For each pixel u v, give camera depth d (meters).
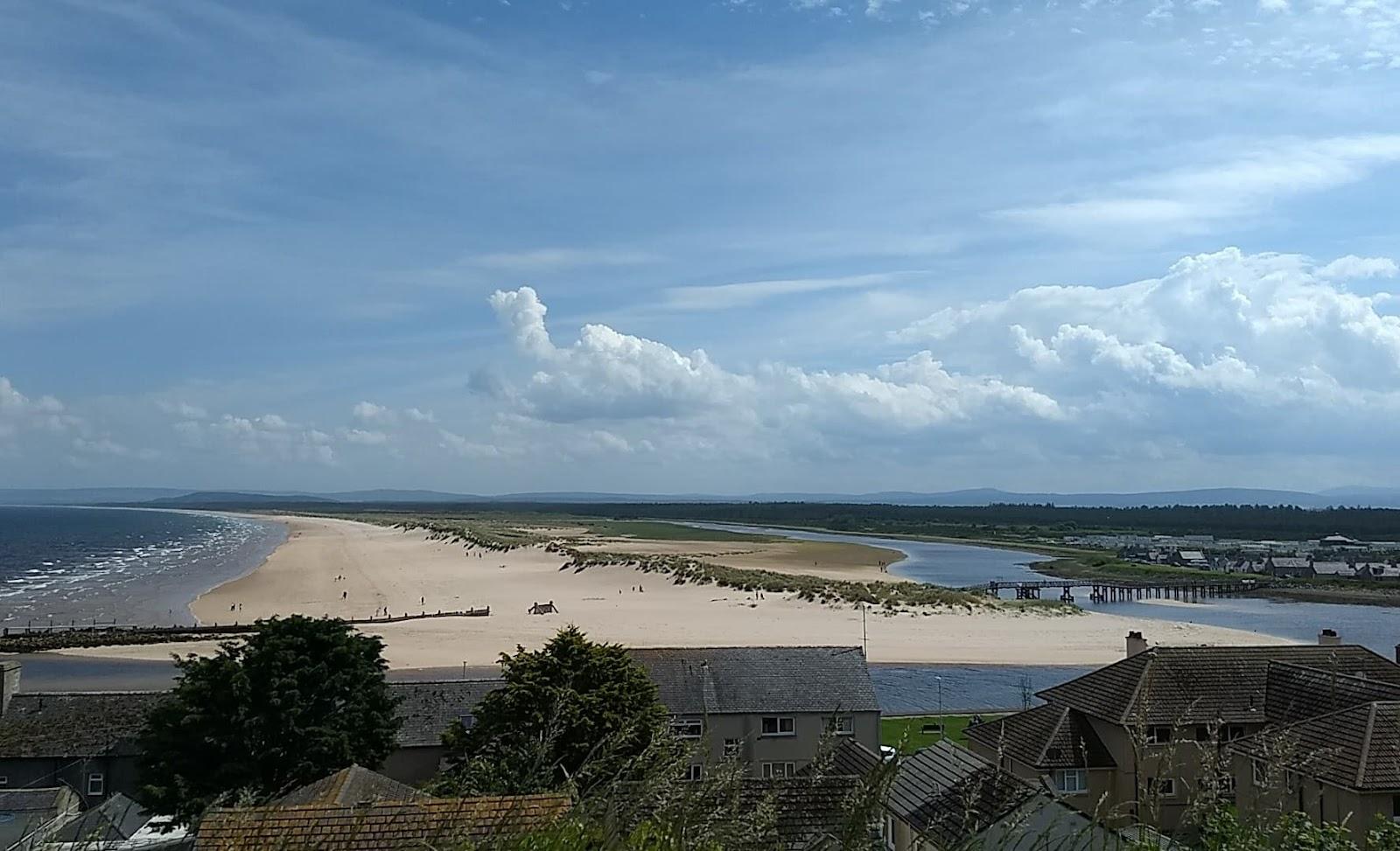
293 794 24.33
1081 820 10.64
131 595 129.50
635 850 7.47
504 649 81.12
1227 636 95.31
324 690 31.94
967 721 51.56
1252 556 187.38
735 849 7.45
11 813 29.73
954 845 7.86
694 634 89.75
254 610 109.56
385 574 149.00
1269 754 8.20
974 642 88.12
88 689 68.12
